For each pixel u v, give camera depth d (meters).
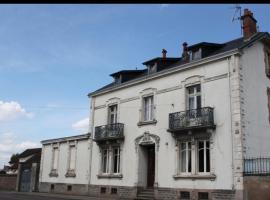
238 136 19.66
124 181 25.98
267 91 22.39
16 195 28.55
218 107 20.98
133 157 25.69
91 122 30.34
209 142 21.06
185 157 22.39
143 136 25.22
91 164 29.33
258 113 21.14
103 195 27.42
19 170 37.00
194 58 23.97
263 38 22.55
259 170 18.48
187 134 22.08
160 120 24.31
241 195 18.86
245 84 20.70
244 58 21.06
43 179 34.56
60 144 33.56
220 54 21.27
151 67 27.23
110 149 27.81
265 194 18.00
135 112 26.38
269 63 23.27
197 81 22.47
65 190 31.44
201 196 20.81
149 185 25.08
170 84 24.20
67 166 31.84
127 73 29.30
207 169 21.06
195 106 22.62
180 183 22.06
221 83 21.12
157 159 23.91
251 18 23.55
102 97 29.92
